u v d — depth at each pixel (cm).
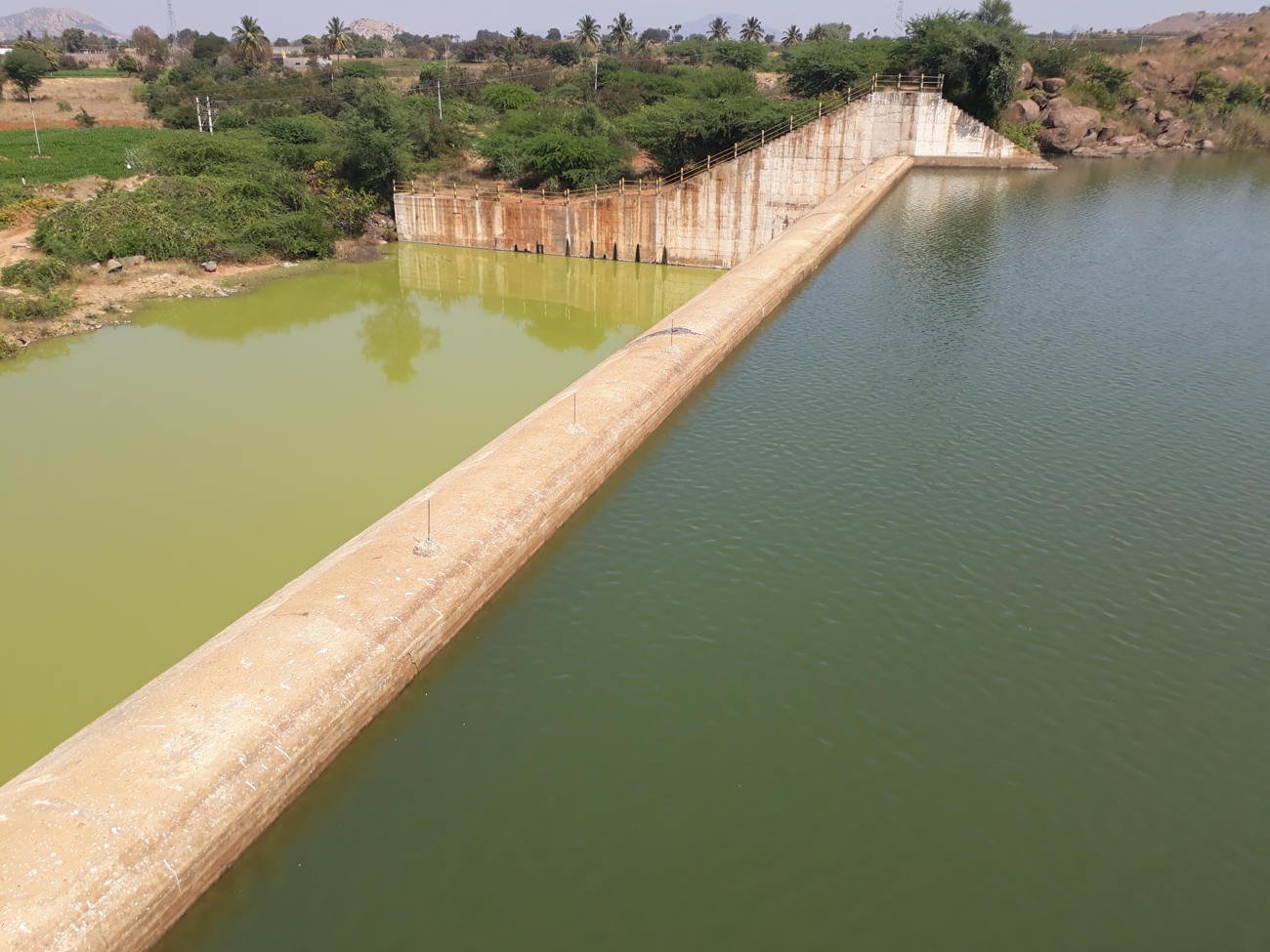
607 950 973
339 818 1149
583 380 2356
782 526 1736
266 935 1004
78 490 2275
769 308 2956
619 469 2000
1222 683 1323
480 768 1219
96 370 3231
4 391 2997
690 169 5572
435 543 1518
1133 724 1255
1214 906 1011
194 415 2792
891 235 3931
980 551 1631
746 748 1231
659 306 4569
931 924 994
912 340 2689
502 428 2706
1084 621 1449
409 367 3328
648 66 10350
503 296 4666
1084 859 1066
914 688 1323
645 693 1336
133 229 4572
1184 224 4144
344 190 5634
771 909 1012
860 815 1127
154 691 1200
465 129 7812
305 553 1981
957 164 5478
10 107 9912
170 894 988
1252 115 6925
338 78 10250
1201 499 1792
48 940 880
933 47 5472
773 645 1418
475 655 1432
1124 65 7388
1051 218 4262
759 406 2280
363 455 2495
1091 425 2112
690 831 1112
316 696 1205
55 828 972
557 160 5784
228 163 5691
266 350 3528
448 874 1067
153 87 10462
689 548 1688
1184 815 1122
